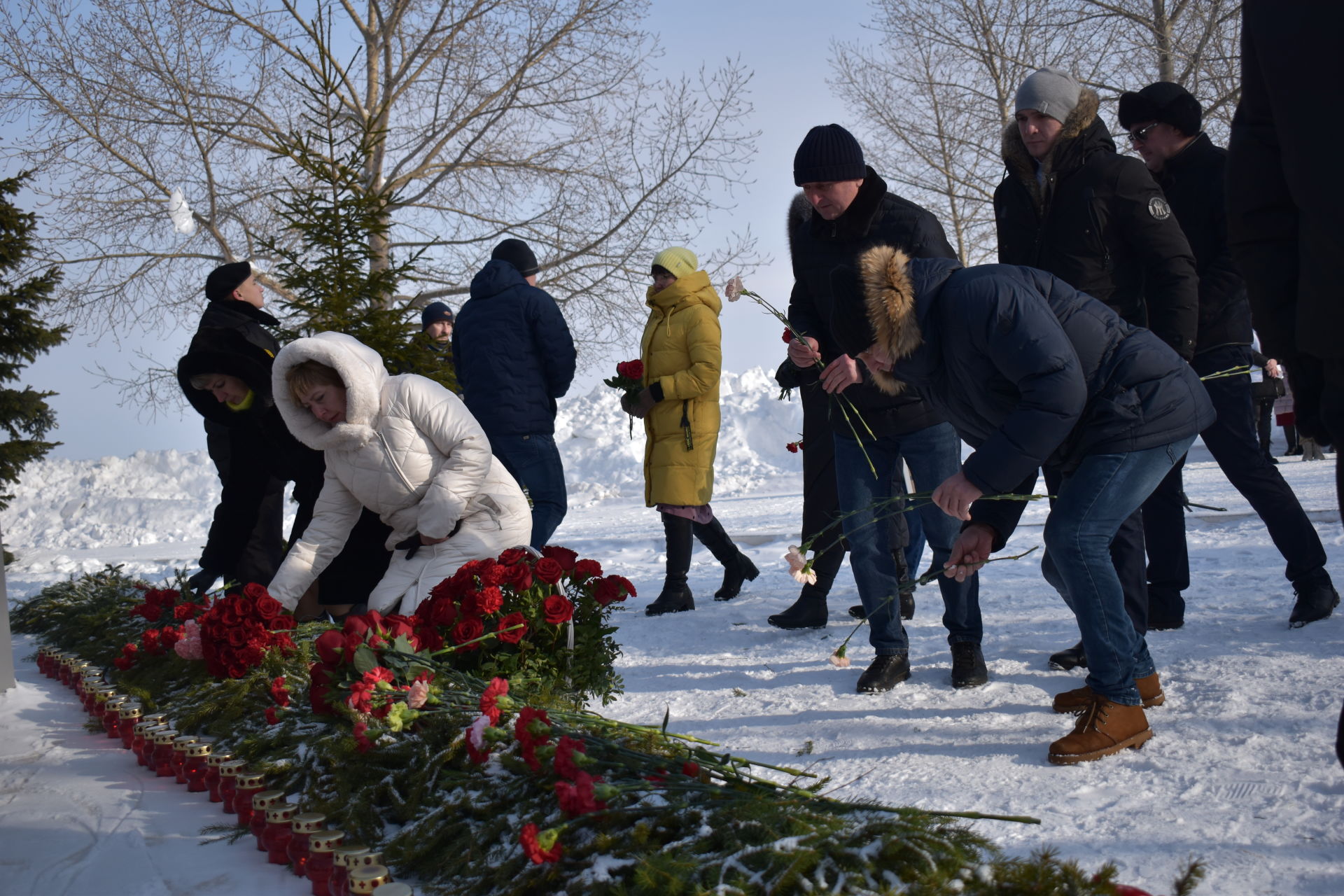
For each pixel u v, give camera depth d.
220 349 5.05
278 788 3.06
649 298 7.06
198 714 3.72
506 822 2.51
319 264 6.64
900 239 4.63
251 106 16.53
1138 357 3.51
